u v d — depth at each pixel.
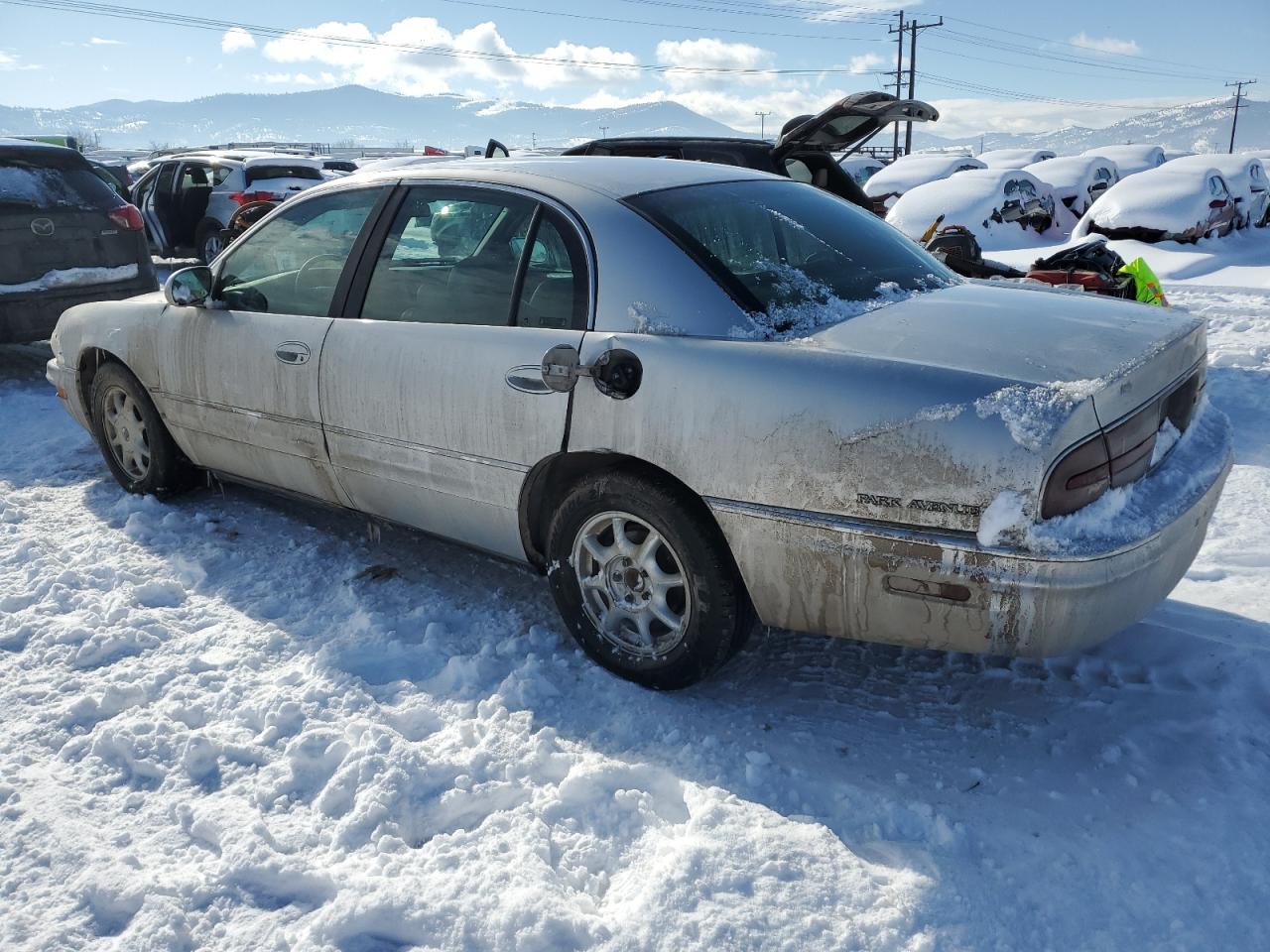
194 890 2.20
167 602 3.64
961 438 2.30
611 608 3.05
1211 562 3.83
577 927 2.06
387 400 3.35
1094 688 3.01
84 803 2.52
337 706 2.90
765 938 2.04
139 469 4.71
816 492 2.50
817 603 2.62
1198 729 2.75
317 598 3.69
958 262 7.06
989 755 2.70
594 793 2.53
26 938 2.07
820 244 3.19
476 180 3.33
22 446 5.70
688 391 2.68
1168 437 2.71
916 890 2.16
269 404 3.79
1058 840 2.33
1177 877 2.20
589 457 2.96
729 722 2.86
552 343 2.95
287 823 2.44
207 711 2.90
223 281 4.09
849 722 2.87
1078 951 2.01
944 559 2.36
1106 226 14.09
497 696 2.93
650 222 2.95
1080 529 2.31
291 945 2.06
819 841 2.32
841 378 2.48
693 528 2.74
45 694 3.01
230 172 13.25
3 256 6.81
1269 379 6.51
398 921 2.10
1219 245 14.06
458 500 3.30
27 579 3.78
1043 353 2.50
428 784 2.55
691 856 2.25
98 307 4.71
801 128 6.72
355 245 3.58
